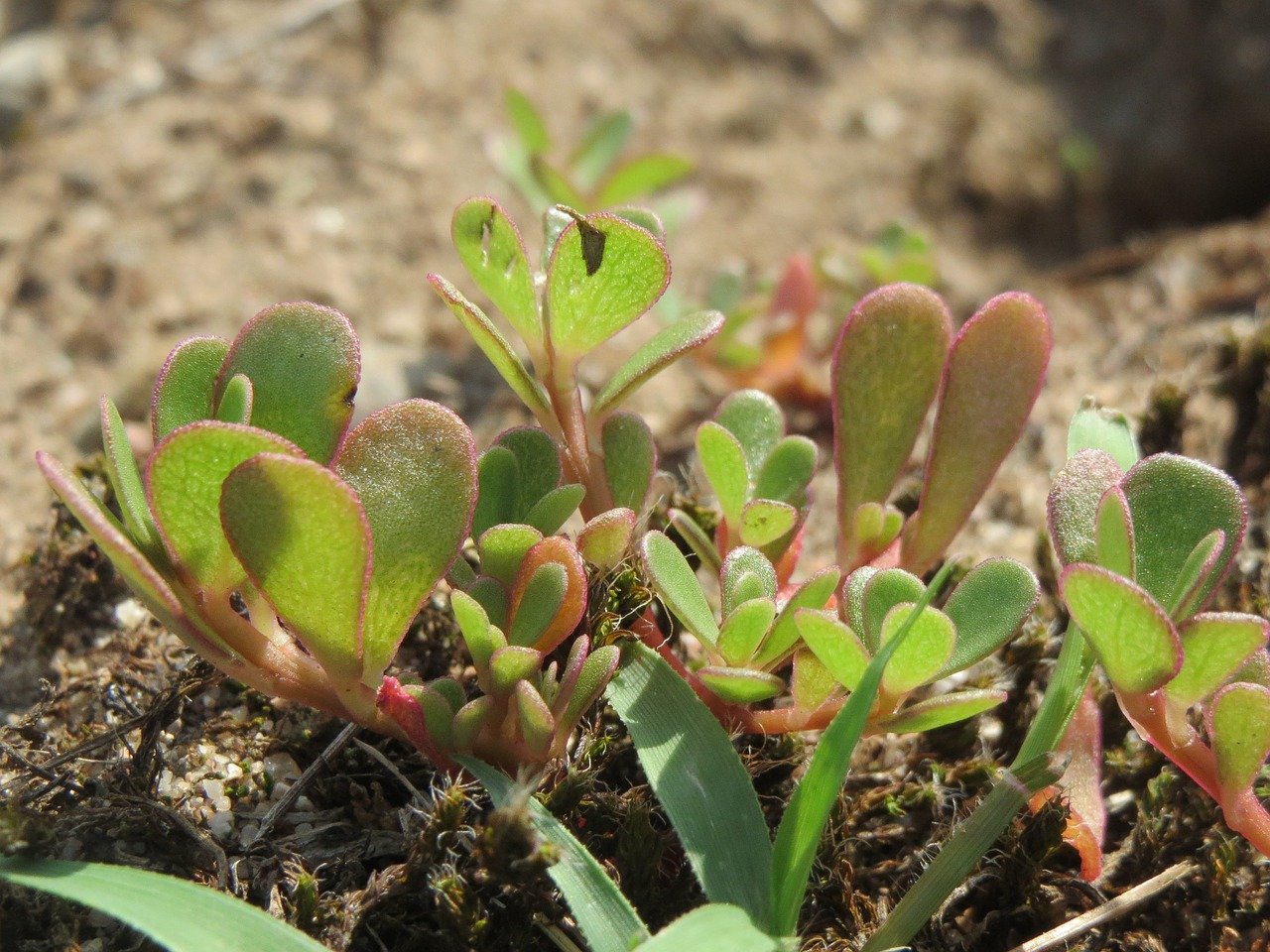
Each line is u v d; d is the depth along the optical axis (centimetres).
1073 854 17
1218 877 16
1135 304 26
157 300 25
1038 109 39
